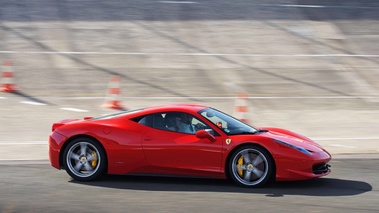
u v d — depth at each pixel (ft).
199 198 41.42
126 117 47.73
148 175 47.09
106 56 118.52
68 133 47.26
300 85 107.65
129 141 46.44
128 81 105.40
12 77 104.27
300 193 43.16
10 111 84.74
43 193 42.91
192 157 45.62
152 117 47.26
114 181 47.50
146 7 147.64
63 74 107.34
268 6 152.97
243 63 118.42
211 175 45.60
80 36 128.88
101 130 46.88
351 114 89.66
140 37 130.11
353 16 150.41
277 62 120.06
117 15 141.90
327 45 131.64
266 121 84.02
